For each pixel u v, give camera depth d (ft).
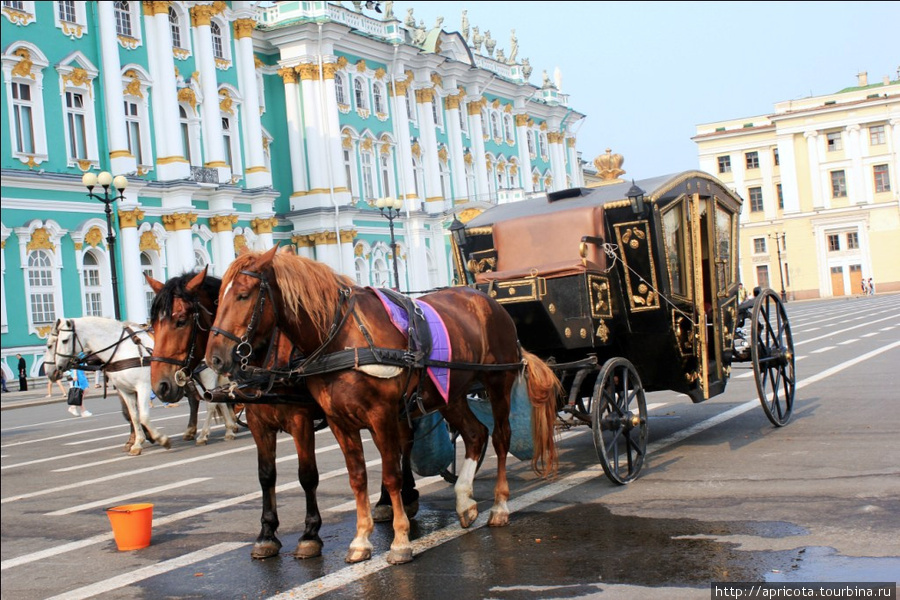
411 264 174.40
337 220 148.97
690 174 35.04
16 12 104.68
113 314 113.60
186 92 128.36
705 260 37.27
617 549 22.77
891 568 19.88
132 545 27.12
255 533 27.99
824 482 28.22
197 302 28.17
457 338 25.96
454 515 28.14
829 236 234.17
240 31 140.67
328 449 44.19
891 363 60.80
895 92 220.02
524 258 33.73
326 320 23.20
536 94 241.96
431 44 185.78
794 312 164.96
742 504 26.30
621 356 34.04
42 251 106.63
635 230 32.22
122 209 114.21
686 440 37.86
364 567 23.03
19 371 103.04
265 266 22.61
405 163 175.01
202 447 50.19
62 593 23.07
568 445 39.42
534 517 26.78
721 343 37.04
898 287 224.94
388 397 23.32
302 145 152.76
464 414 27.04
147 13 122.21
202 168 127.85
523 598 19.72
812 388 51.44
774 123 234.99
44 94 107.76
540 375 28.63
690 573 20.48
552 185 242.58
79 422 74.49
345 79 161.38
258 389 23.48
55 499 37.01
